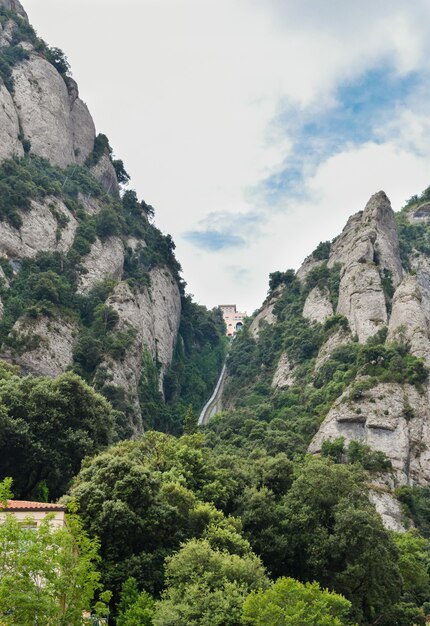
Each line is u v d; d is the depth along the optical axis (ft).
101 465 197.16
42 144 542.16
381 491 323.98
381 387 384.68
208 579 159.02
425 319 437.99
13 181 452.76
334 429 373.20
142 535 179.73
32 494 233.35
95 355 385.29
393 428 364.17
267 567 194.29
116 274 491.31
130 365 409.49
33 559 117.19
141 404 422.41
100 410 258.98
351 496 205.46
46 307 387.14
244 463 240.32
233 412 457.68
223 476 216.13
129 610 157.58
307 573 193.36
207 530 183.32
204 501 204.74
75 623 120.67
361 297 491.72
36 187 467.52
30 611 113.39
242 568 161.79
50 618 116.57
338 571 190.49
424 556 236.02
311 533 195.72
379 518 201.67
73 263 448.65
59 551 124.77
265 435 379.14
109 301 437.99
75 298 425.28
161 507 185.26
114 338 411.75
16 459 232.94
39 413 241.14
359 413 373.81
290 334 541.75
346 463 345.10
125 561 174.19
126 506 179.73
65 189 523.70
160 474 205.87
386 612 187.32
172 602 155.33
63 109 586.86
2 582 113.60
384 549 188.55
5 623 112.68
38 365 361.51
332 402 398.21
